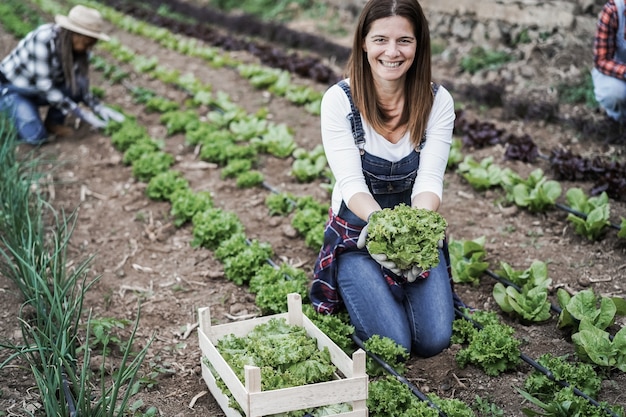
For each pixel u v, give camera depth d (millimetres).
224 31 14961
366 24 3693
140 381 3945
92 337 4363
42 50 7504
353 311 4105
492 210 6082
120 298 4965
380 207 4109
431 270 4168
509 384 3869
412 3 3635
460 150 7461
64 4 18750
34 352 4152
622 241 5312
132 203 6562
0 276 5070
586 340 3883
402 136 3973
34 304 4258
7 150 6262
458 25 11039
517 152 7059
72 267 5391
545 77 8852
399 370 3916
